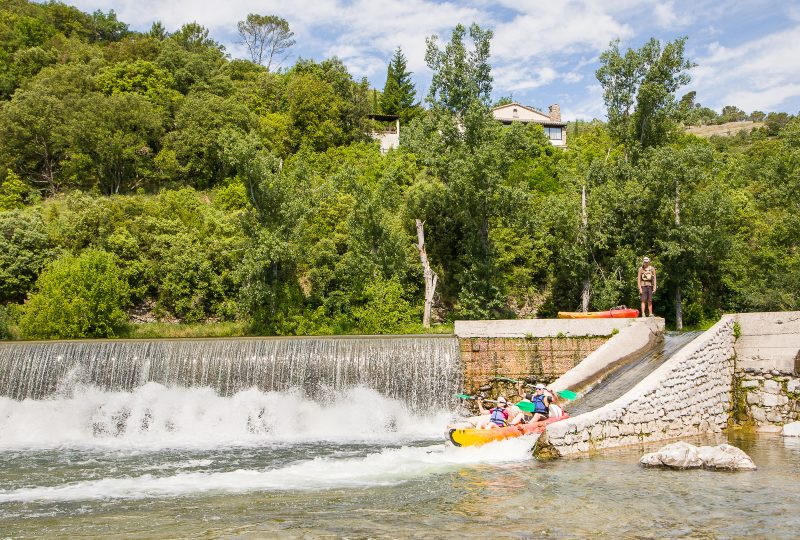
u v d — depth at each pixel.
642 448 16.30
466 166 36.25
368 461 15.72
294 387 22.62
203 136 59.22
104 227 41.88
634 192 37.44
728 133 129.38
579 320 22.72
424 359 22.81
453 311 42.28
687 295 39.72
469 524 10.18
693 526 9.92
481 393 22.77
